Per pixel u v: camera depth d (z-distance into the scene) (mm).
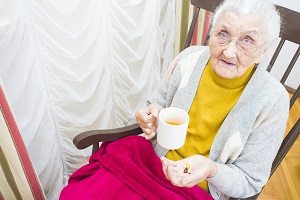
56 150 1479
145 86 1898
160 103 1140
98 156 1080
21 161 1059
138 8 1550
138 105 1941
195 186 986
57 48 1240
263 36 791
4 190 1117
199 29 1750
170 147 886
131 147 1073
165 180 987
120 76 1671
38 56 1202
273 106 860
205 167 827
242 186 890
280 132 875
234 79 893
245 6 776
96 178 1016
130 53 1643
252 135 904
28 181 1144
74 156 1609
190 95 1013
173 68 1089
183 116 877
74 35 1276
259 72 880
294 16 890
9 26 1021
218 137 949
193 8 1668
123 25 1515
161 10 1769
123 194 964
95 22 1346
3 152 984
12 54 1075
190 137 1035
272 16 792
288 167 1812
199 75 993
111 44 1516
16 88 1141
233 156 939
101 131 1069
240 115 897
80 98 1444
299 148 1938
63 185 1614
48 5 1137
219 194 1025
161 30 1843
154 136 1117
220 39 825
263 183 903
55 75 1299
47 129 1362
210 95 968
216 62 867
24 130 1229
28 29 1119
